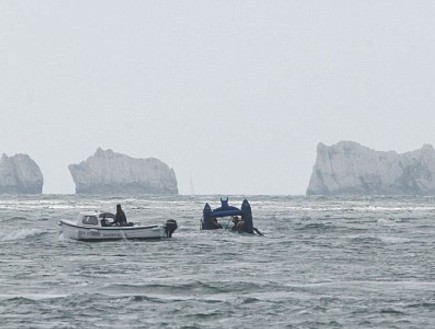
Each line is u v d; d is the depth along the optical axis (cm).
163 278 13600
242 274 14200
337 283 13075
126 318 10319
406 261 16425
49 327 9812
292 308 10925
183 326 9925
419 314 10569
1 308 10806
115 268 15050
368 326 9944
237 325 10000
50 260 16538
